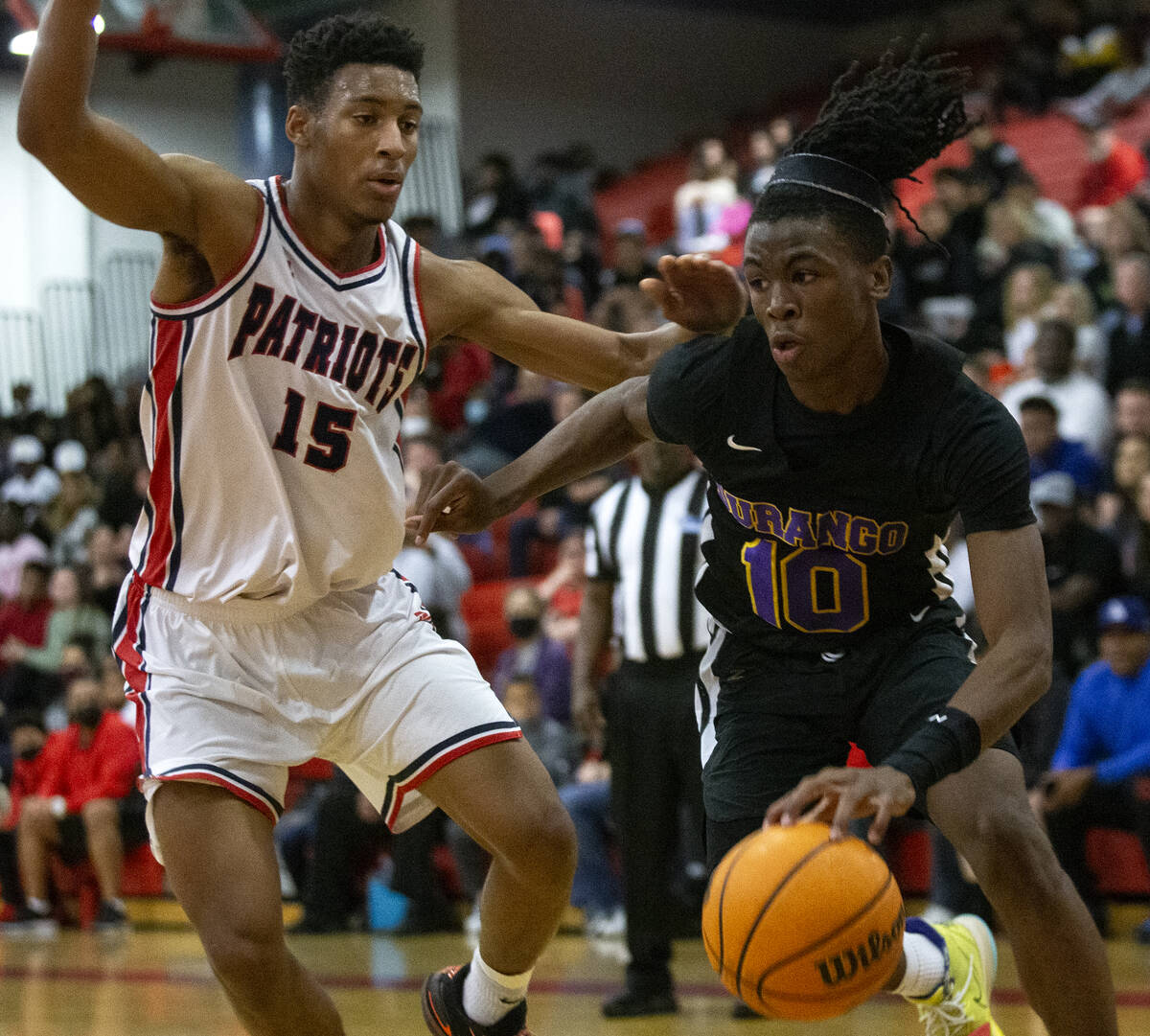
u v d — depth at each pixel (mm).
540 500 15234
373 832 11211
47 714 14336
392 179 4004
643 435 4371
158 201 3811
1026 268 13250
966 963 4535
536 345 4508
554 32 26938
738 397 3988
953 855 8914
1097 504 10500
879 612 4141
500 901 4297
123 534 16594
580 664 8164
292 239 4043
